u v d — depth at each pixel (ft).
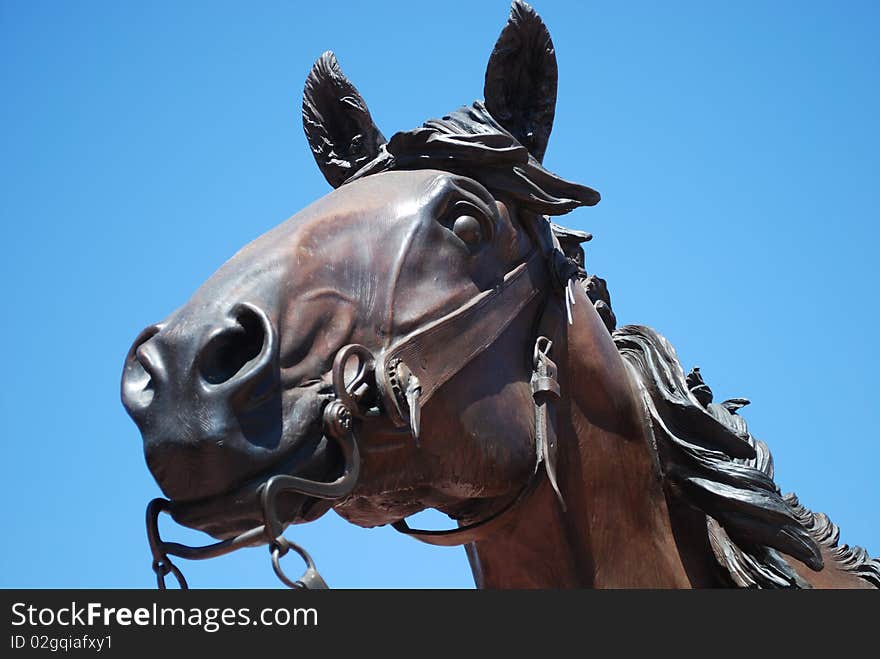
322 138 12.87
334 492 9.04
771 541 12.08
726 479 12.24
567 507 11.55
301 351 9.41
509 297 11.27
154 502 9.14
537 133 12.74
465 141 11.72
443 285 10.59
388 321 10.07
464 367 10.57
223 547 8.84
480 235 11.12
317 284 9.81
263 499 8.71
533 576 11.68
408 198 10.86
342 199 10.84
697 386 13.24
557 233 13.11
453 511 11.21
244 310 9.14
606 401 12.00
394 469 10.02
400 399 9.80
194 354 8.89
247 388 8.84
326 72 12.93
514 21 12.66
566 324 11.83
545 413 11.18
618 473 11.93
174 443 8.75
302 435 9.13
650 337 13.20
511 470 10.87
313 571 8.77
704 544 12.52
